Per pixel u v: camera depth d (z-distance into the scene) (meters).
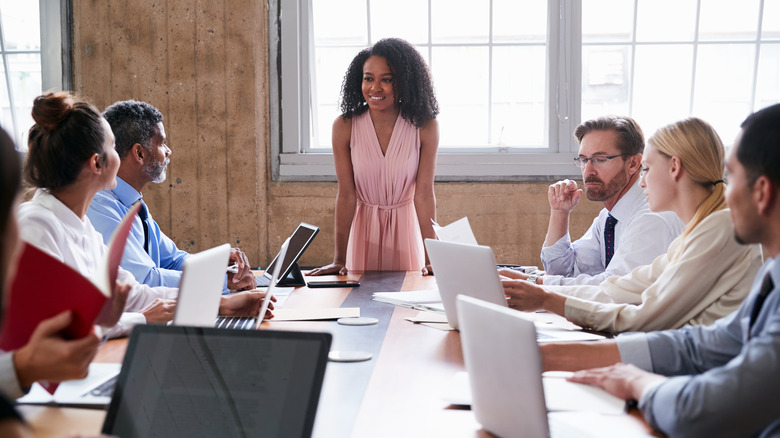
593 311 1.97
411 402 1.38
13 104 4.65
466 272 1.93
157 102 4.48
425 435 1.21
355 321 2.12
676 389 1.16
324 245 4.56
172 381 1.16
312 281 2.96
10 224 0.66
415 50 3.30
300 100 4.56
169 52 4.46
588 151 2.80
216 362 1.16
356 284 2.87
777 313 1.12
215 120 4.48
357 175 3.38
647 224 2.41
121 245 1.23
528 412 1.12
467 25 4.53
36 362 1.15
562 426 1.20
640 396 1.27
